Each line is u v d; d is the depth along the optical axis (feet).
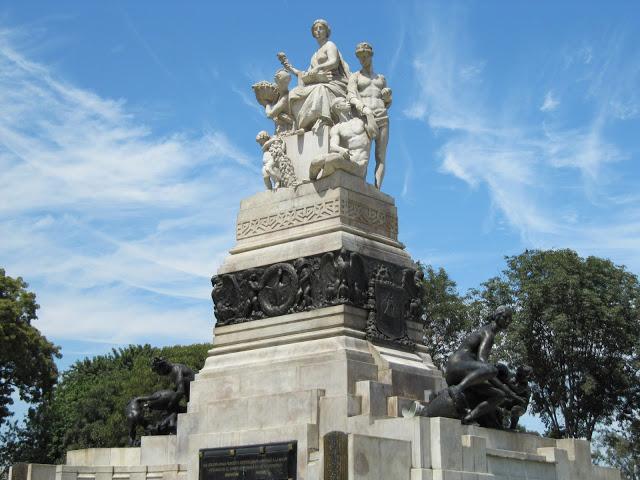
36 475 79.36
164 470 79.46
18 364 176.45
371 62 93.50
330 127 89.40
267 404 76.33
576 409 169.68
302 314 80.59
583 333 165.58
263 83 94.58
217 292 87.04
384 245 84.89
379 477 61.72
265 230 87.40
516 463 69.21
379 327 80.38
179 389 91.81
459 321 175.32
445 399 70.08
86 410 225.76
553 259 170.50
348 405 72.23
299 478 68.85
